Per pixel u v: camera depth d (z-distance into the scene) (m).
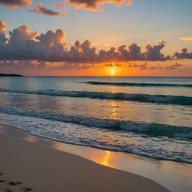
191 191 6.28
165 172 7.66
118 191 6.20
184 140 11.55
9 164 7.84
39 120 16.98
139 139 11.84
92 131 13.63
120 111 21.16
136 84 63.66
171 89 48.66
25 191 5.80
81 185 6.44
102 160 8.80
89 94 37.09
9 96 37.66
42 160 8.33
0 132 13.36
